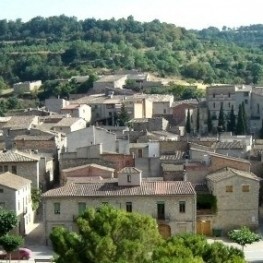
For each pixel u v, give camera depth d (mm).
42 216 132000
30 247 118312
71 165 148000
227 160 136625
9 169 140875
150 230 78688
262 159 147875
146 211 118562
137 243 74750
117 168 146500
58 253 80250
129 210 118688
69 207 119188
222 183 124875
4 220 112062
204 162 140875
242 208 125125
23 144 165125
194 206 118750
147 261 73750
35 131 181125
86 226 78875
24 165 140875
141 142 170000
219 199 125000
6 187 121750
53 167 157250
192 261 64812
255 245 116812
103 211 81250
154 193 118375
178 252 69250
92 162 147250
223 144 158625
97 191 120188
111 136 166000
